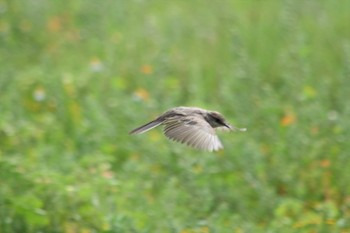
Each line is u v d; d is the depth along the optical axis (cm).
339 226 1281
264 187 1357
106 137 1452
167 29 1773
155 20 1819
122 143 1443
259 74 1627
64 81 1620
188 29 1775
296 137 1416
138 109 1495
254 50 1694
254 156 1382
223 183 1355
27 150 1430
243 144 1399
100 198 1273
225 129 912
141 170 1373
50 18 1856
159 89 1567
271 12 1778
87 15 1834
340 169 1375
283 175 1385
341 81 1552
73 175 1315
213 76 1631
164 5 1894
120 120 1478
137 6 1880
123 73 1642
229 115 1527
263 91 1541
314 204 1359
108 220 1219
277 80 1639
